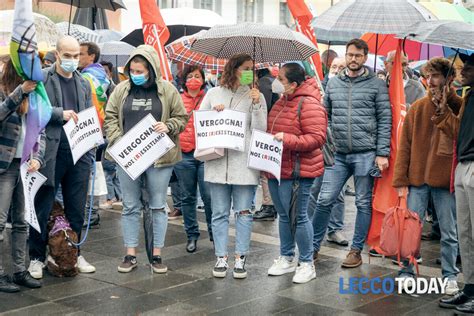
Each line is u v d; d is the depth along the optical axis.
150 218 6.91
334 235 8.34
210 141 6.68
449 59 6.66
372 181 7.27
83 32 11.21
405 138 6.59
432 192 6.48
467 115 5.82
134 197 7.00
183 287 6.58
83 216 6.97
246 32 6.41
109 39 13.09
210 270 7.14
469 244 5.99
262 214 9.59
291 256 7.07
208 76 10.15
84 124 6.64
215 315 5.84
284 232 6.97
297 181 6.66
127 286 6.57
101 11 13.98
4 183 6.14
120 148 6.65
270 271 7.00
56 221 6.80
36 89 6.13
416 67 12.37
